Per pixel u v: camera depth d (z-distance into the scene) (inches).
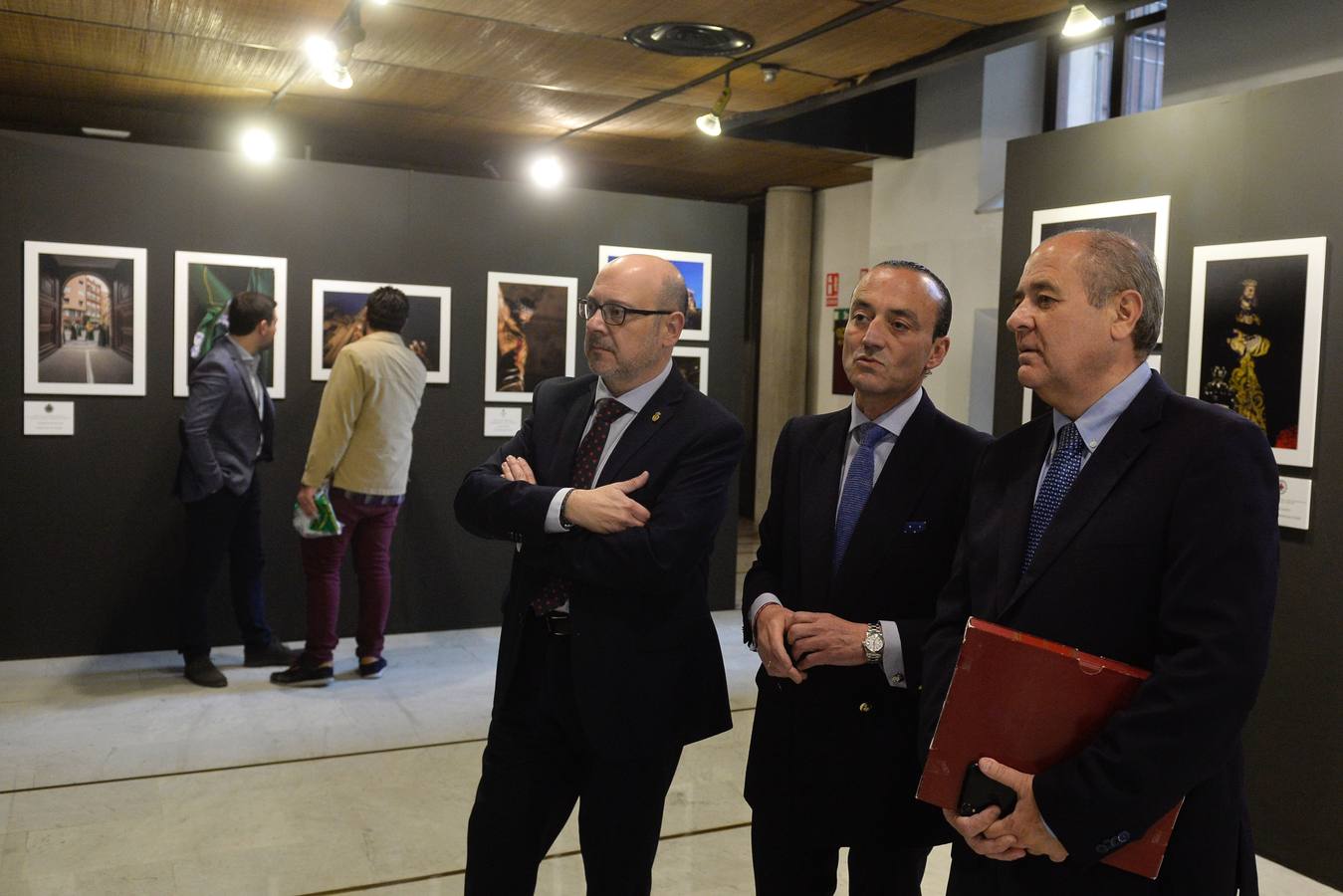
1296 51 201.3
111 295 238.2
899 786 91.4
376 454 220.5
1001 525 78.1
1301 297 154.4
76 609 240.2
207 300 245.9
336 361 216.8
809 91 259.0
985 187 294.4
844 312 388.2
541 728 102.2
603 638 98.1
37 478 235.5
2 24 220.7
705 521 99.4
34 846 145.6
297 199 253.1
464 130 319.9
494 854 101.4
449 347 269.1
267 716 203.3
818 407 404.2
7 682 220.5
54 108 305.1
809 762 93.3
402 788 169.6
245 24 216.5
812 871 95.8
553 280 279.0
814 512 98.0
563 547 97.2
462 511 105.4
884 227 331.6
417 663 243.1
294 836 151.1
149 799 162.6
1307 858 153.1
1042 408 195.8
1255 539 65.4
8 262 230.4
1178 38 223.3
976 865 75.5
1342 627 149.5
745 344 473.1
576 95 269.7
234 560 232.5
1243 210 163.3
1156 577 69.0
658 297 101.5
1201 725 62.6
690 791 173.0
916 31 210.4
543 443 109.4
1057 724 67.0
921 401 96.1
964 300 299.7
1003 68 292.8
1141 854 65.9
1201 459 67.8
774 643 91.2
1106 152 185.2
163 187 241.3
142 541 244.4
